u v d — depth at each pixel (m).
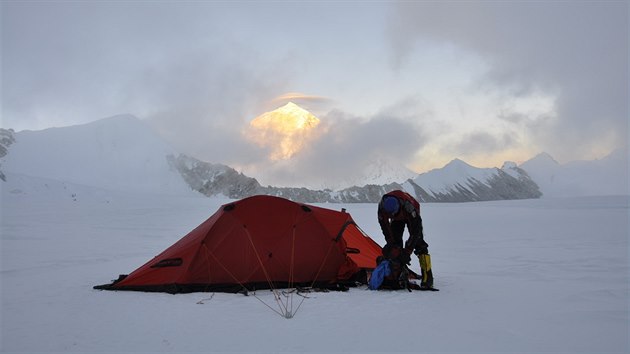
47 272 9.29
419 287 7.33
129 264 10.53
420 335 4.61
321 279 8.11
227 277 7.53
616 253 11.62
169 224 25.17
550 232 18.86
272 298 6.69
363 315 5.48
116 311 5.72
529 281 7.96
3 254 12.24
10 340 4.46
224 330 4.81
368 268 8.13
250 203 8.02
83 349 4.19
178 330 4.81
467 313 5.57
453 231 20.39
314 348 4.20
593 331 4.75
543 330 4.79
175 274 7.34
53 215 30.91
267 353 4.06
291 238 8.04
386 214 7.53
